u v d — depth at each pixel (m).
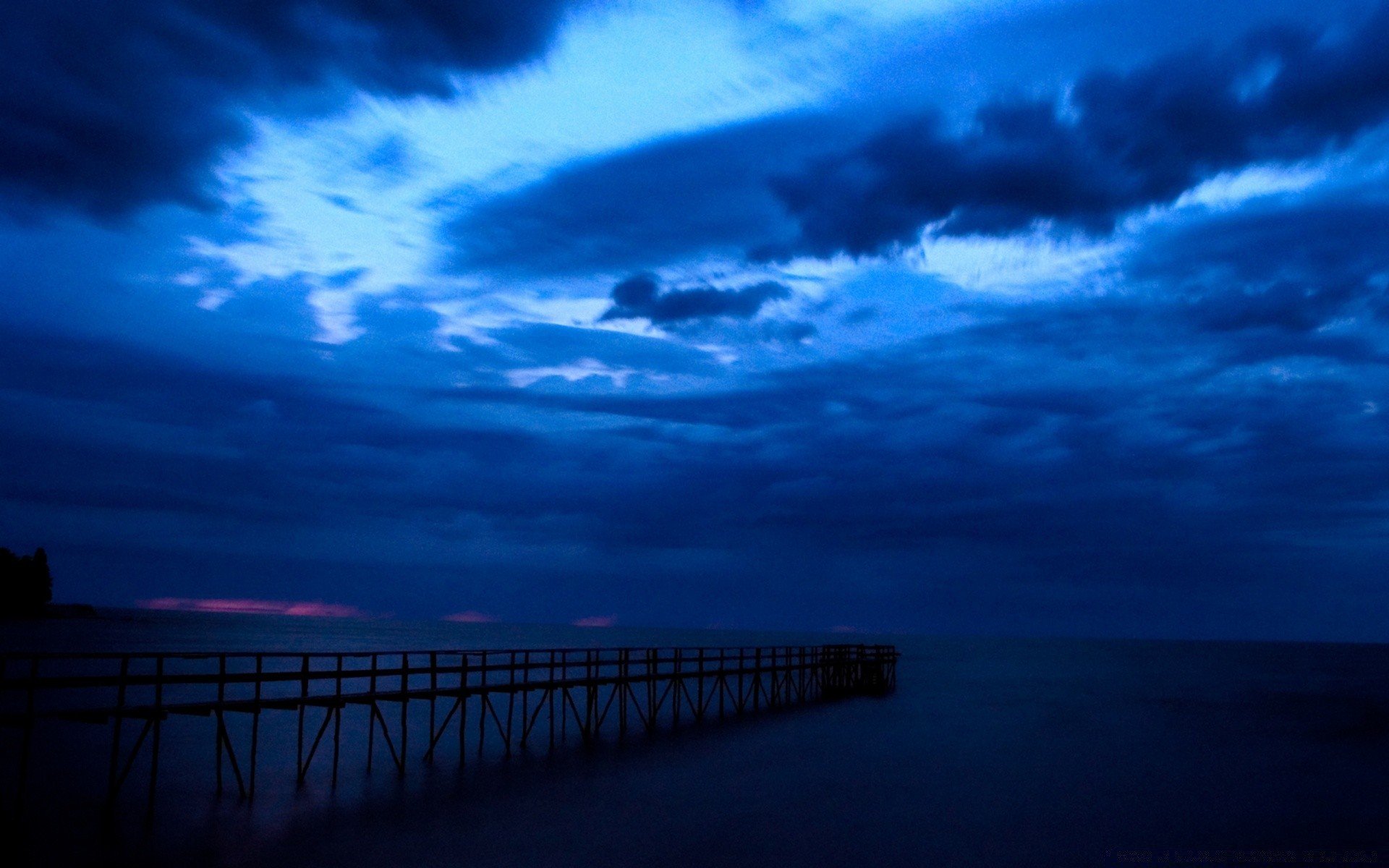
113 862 16.86
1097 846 20.59
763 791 25.17
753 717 42.06
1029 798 25.64
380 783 24.48
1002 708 52.41
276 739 34.28
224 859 17.25
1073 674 96.19
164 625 183.88
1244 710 56.06
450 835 19.48
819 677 57.81
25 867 16.36
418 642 142.62
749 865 18.17
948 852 19.72
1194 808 24.95
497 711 44.75
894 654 69.69
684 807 22.92
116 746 20.11
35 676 18.00
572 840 19.48
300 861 17.30
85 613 168.38
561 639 192.12
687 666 79.75
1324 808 25.34
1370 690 77.62
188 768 27.20
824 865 18.38
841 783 26.91
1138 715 50.94
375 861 17.48
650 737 34.19
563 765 27.78
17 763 27.91
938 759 32.09
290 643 116.88
